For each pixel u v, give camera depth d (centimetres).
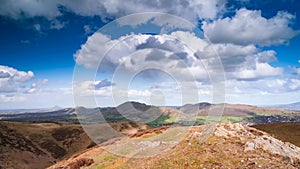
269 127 5462
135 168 1778
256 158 1869
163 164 1755
